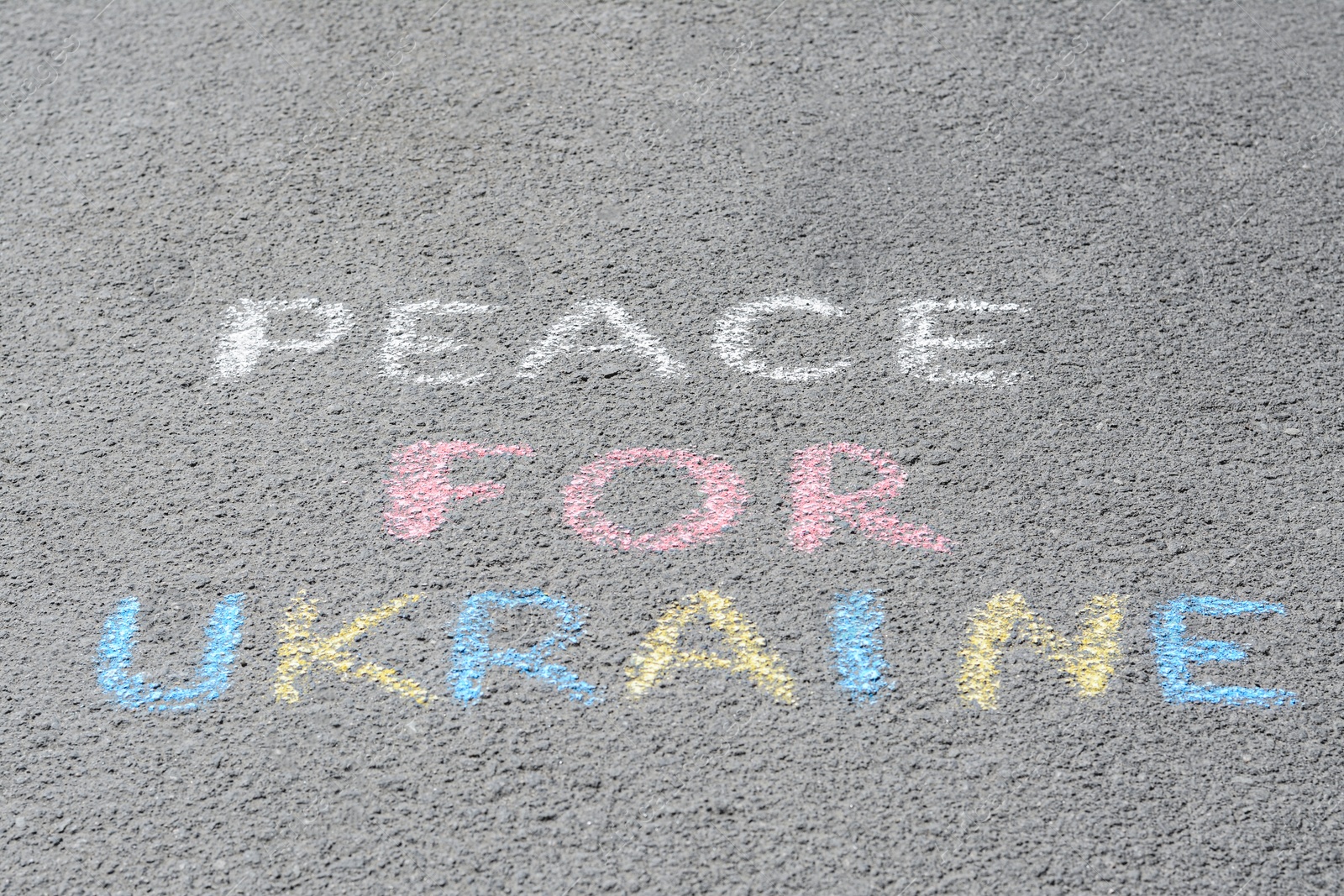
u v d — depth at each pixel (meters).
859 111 3.64
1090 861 2.80
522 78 3.71
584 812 2.83
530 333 3.31
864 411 3.21
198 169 3.57
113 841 2.82
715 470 3.14
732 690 2.93
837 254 3.41
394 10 3.85
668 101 3.66
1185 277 3.37
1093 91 3.67
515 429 3.20
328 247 3.44
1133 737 2.89
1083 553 3.05
